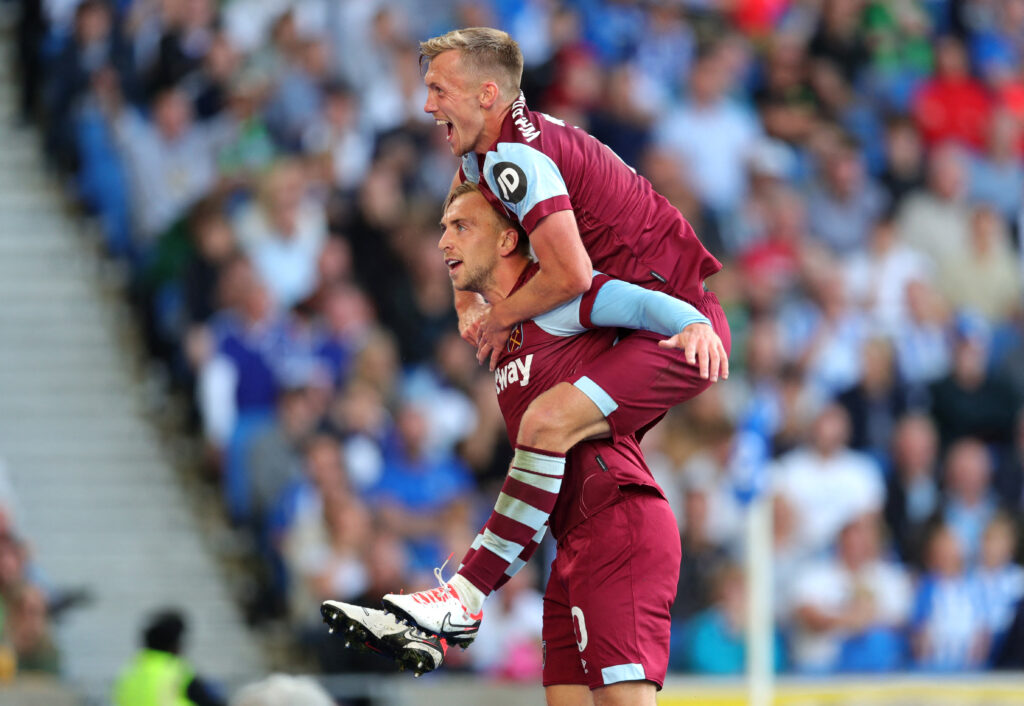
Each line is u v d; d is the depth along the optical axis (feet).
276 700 37.70
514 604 90.48
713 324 36.09
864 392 109.40
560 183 34.55
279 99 109.70
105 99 109.60
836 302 113.91
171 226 104.27
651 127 117.08
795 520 101.09
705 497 95.66
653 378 34.94
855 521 101.81
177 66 108.99
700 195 116.47
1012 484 110.11
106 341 106.01
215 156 107.04
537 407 34.58
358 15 113.91
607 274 35.68
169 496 100.63
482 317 37.04
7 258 108.17
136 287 105.70
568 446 34.63
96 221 109.70
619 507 35.29
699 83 120.98
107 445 101.96
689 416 100.73
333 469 94.07
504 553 34.83
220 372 97.91
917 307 116.06
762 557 67.36
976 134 128.88
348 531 92.12
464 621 34.53
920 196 123.85
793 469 102.78
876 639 99.19
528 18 120.78
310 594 91.04
